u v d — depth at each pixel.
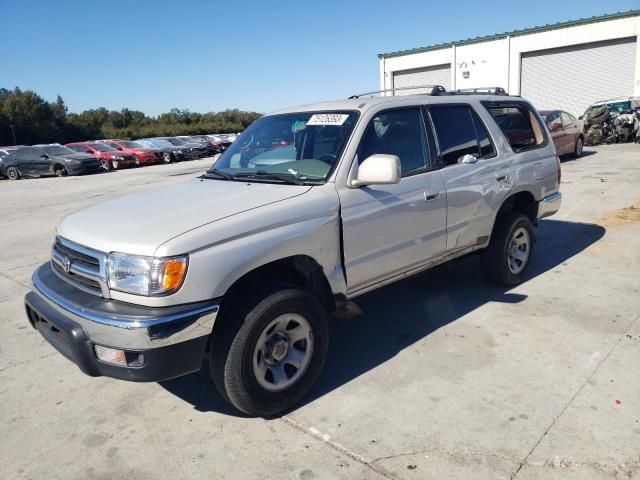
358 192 3.50
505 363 3.61
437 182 4.04
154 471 2.73
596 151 17.03
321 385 3.49
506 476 2.53
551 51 26.41
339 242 3.40
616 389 3.20
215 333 2.95
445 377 3.48
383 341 4.08
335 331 4.32
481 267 5.01
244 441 2.94
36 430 3.15
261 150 4.05
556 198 5.44
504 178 4.68
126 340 2.65
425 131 4.11
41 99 57.25
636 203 8.49
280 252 3.07
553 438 2.78
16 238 9.03
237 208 3.10
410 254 3.92
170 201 3.40
